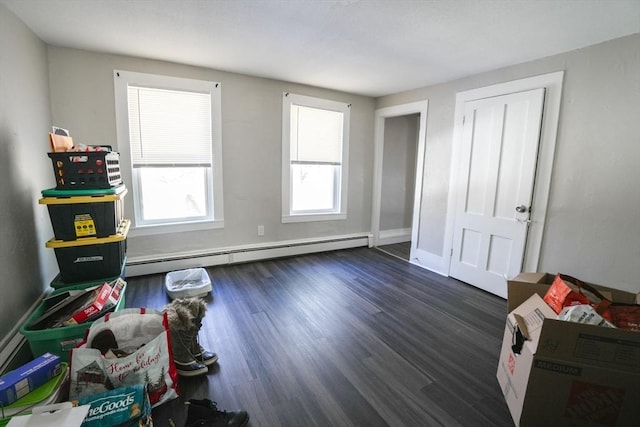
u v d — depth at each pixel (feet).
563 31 6.94
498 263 9.80
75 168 6.34
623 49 7.04
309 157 13.46
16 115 6.39
